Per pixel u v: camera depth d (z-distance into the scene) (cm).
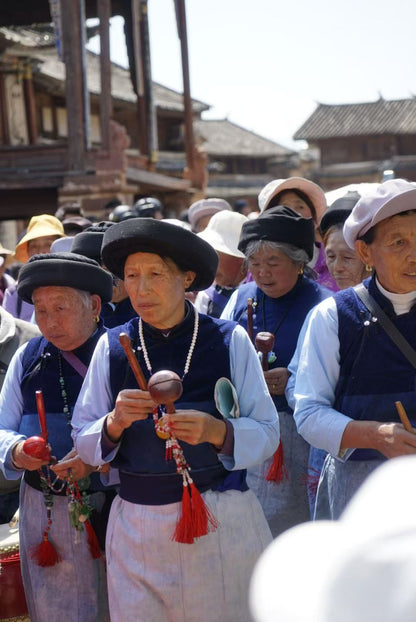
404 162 7075
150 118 2172
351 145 7481
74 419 292
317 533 75
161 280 272
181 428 256
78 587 331
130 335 286
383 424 271
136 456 274
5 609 364
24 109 3347
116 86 4497
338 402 291
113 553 284
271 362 393
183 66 2283
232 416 273
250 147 7050
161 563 272
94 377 289
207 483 275
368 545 70
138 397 259
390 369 282
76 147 1825
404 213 279
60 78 3538
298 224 394
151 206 924
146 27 2180
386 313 285
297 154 7181
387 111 7475
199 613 273
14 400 339
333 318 291
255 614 73
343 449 282
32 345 343
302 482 390
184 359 277
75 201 1828
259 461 273
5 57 3197
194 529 264
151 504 273
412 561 69
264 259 396
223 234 507
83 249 405
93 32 2525
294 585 71
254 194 6956
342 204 409
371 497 73
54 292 323
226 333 282
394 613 69
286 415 388
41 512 334
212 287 509
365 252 294
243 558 276
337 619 69
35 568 335
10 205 2002
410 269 278
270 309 406
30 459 305
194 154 2297
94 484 326
